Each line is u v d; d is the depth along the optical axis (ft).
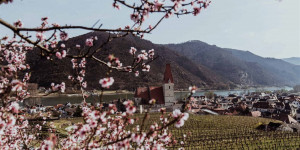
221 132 179.11
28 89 19.33
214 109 336.29
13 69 16.55
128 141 14.96
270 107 355.77
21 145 28.91
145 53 19.17
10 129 23.82
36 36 13.12
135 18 14.30
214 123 214.90
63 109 254.68
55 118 151.94
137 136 14.64
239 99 523.29
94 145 18.31
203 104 425.28
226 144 138.10
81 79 23.18
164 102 261.24
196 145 132.87
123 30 13.12
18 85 14.64
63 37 13.85
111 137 20.45
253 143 140.87
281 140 147.13
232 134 171.22
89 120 17.07
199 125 204.44
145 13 14.06
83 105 22.21
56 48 13.71
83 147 19.39
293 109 373.61
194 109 322.96
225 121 226.79
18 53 19.06
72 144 24.17
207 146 131.75
